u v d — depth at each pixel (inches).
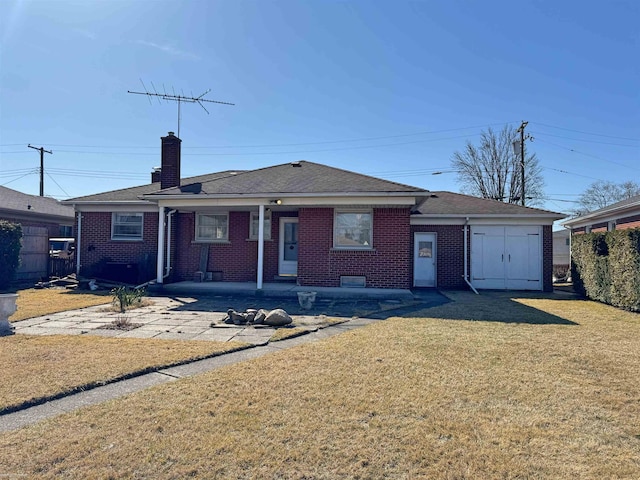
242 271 567.5
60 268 660.1
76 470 107.9
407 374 189.2
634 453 120.0
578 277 557.3
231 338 264.5
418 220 624.4
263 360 212.4
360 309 387.5
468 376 187.2
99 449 119.1
